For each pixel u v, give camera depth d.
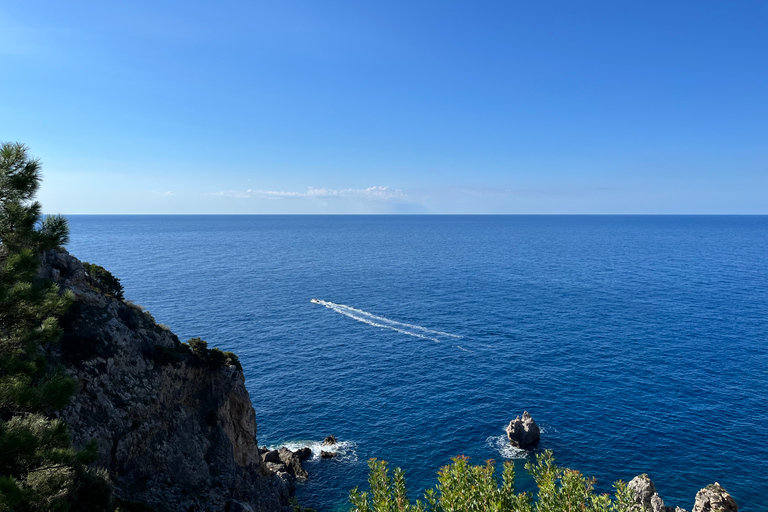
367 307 126.25
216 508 37.66
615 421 62.47
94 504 24.33
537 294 141.38
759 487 48.94
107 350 36.53
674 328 102.94
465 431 61.00
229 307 122.62
